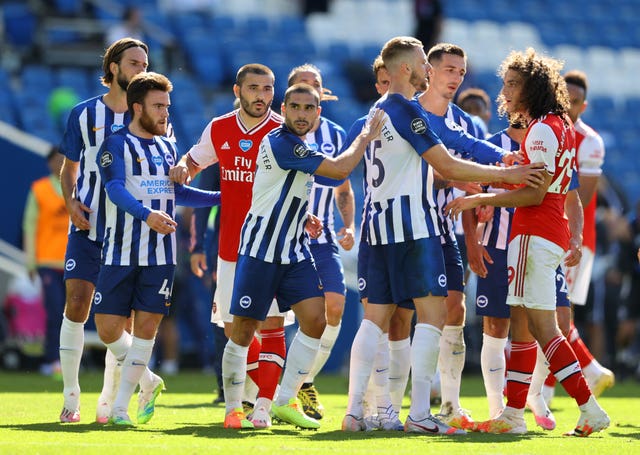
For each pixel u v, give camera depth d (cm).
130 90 2242
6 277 4747
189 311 4575
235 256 2472
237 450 1808
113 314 2236
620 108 7700
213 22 7269
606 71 8031
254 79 2412
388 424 2225
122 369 2250
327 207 2644
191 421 2427
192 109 6297
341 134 2700
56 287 4091
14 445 1845
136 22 6475
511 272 2170
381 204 2138
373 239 2155
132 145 2239
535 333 2180
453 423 2308
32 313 5056
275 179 2138
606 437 2181
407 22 7794
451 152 2388
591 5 8538
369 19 7731
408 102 2120
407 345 2300
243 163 2452
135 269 2225
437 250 2123
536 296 2145
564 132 2156
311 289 2184
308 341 2208
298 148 2102
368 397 2375
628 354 4881
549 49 8025
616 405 3253
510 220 2331
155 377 2361
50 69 6450
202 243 3006
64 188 2416
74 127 2400
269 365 2305
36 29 6488
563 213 2192
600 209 4766
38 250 4075
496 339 2381
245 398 2506
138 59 2383
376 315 2180
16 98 5994
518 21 8262
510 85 2183
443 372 2345
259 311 2175
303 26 7512
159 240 2230
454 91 2303
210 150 2497
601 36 8338
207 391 3556
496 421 2256
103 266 2244
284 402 2228
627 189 6931
